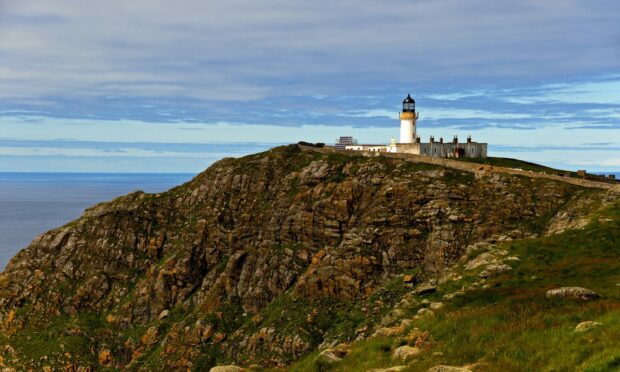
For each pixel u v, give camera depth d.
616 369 26.14
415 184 103.50
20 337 112.56
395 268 93.94
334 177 114.62
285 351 85.12
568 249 60.06
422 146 139.75
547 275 52.88
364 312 85.50
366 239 98.44
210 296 108.94
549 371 29.00
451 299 52.00
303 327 87.31
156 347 105.31
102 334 111.56
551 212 90.06
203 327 99.75
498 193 96.38
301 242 108.19
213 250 118.12
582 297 42.19
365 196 107.31
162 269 117.38
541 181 96.31
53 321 116.25
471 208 95.56
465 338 37.97
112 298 119.94
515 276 54.56
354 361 40.16
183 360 95.94
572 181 94.81
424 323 43.88
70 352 106.06
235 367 44.06
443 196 99.19
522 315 40.31
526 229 88.12
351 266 94.88
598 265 52.59
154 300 114.81
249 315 102.25
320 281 95.44
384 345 41.56
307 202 111.69
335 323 86.94
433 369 31.36
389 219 99.69
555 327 35.31
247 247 113.56
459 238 91.81
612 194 84.94
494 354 33.34
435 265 90.62
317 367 40.97
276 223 113.06
